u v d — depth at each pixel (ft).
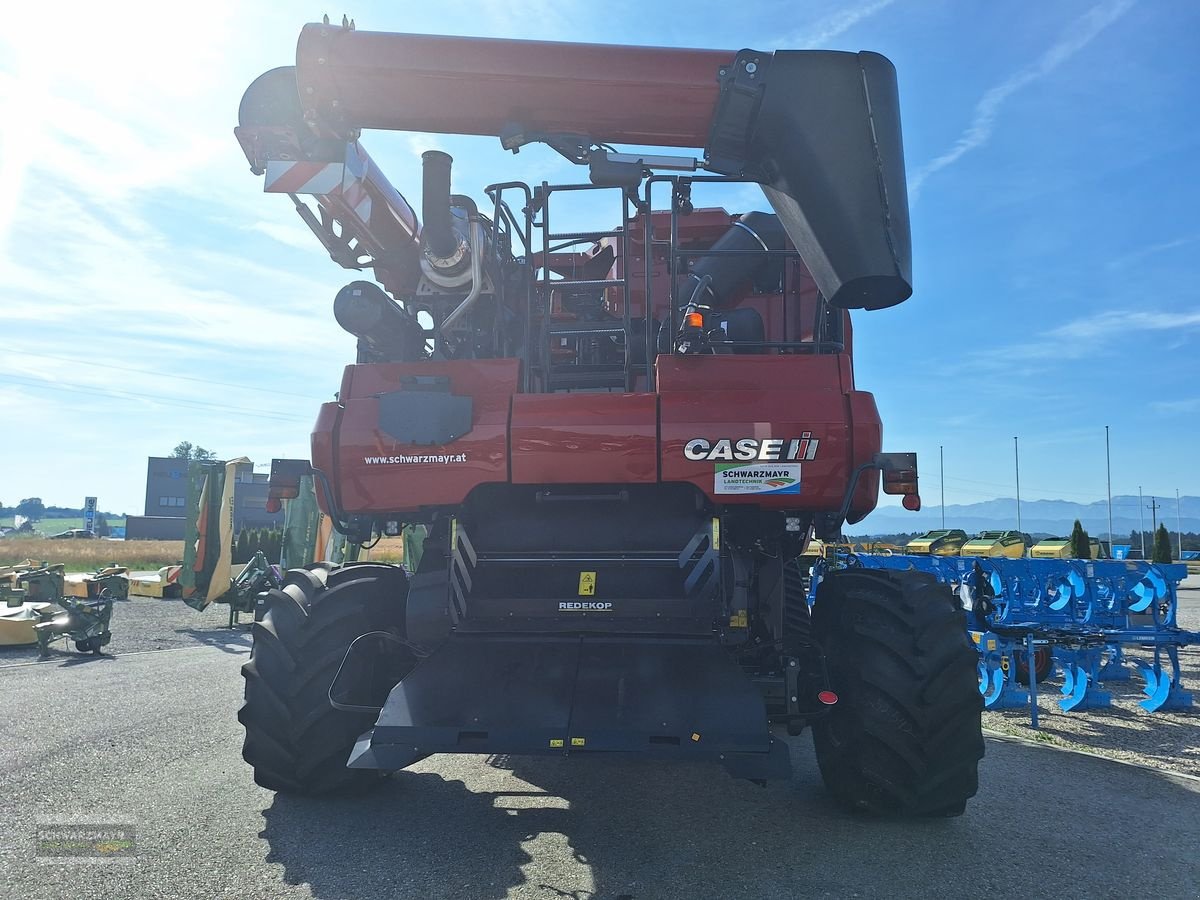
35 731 18.70
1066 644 23.08
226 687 24.79
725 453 12.63
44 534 307.99
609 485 13.41
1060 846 11.95
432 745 10.69
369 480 13.34
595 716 10.80
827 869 10.98
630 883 10.47
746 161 13.19
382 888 10.24
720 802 14.08
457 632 12.53
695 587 12.40
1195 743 19.98
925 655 12.28
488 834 12.31
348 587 13.66
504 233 16.87
